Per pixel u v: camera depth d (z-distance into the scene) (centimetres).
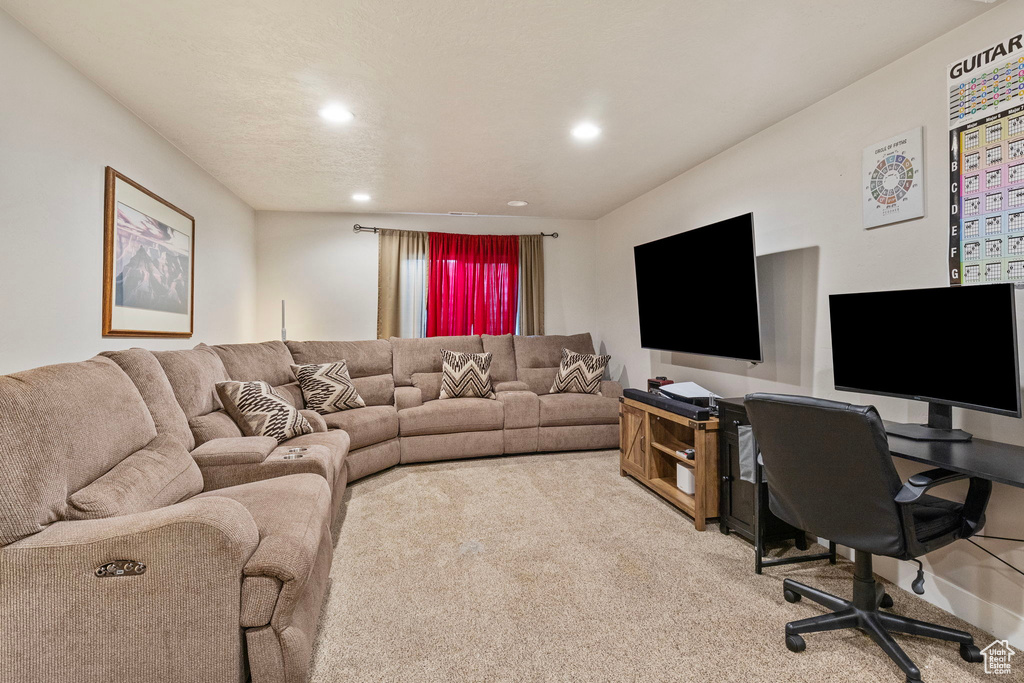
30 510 115
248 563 126
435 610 189
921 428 191
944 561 193
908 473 210
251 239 466
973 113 183
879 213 220
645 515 287
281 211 485
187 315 321
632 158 336
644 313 398
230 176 369
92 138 222
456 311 512
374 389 425
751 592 203
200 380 246
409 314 507
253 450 211
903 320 193
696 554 238
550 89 235
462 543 250
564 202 459
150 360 206
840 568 224
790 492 169
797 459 161
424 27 184
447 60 208
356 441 349
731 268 292
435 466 393
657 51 202
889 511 144
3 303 173
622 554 238
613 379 501
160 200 281
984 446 170
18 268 179
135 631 117
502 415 416
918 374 188
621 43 196
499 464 398
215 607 121
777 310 281
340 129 281
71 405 135
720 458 266
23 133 181
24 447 116
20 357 181
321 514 174
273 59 206
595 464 396
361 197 433
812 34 192
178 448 183
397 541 252
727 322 300
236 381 287
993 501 178
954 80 189
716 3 171
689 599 197
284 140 297
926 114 200
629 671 155
